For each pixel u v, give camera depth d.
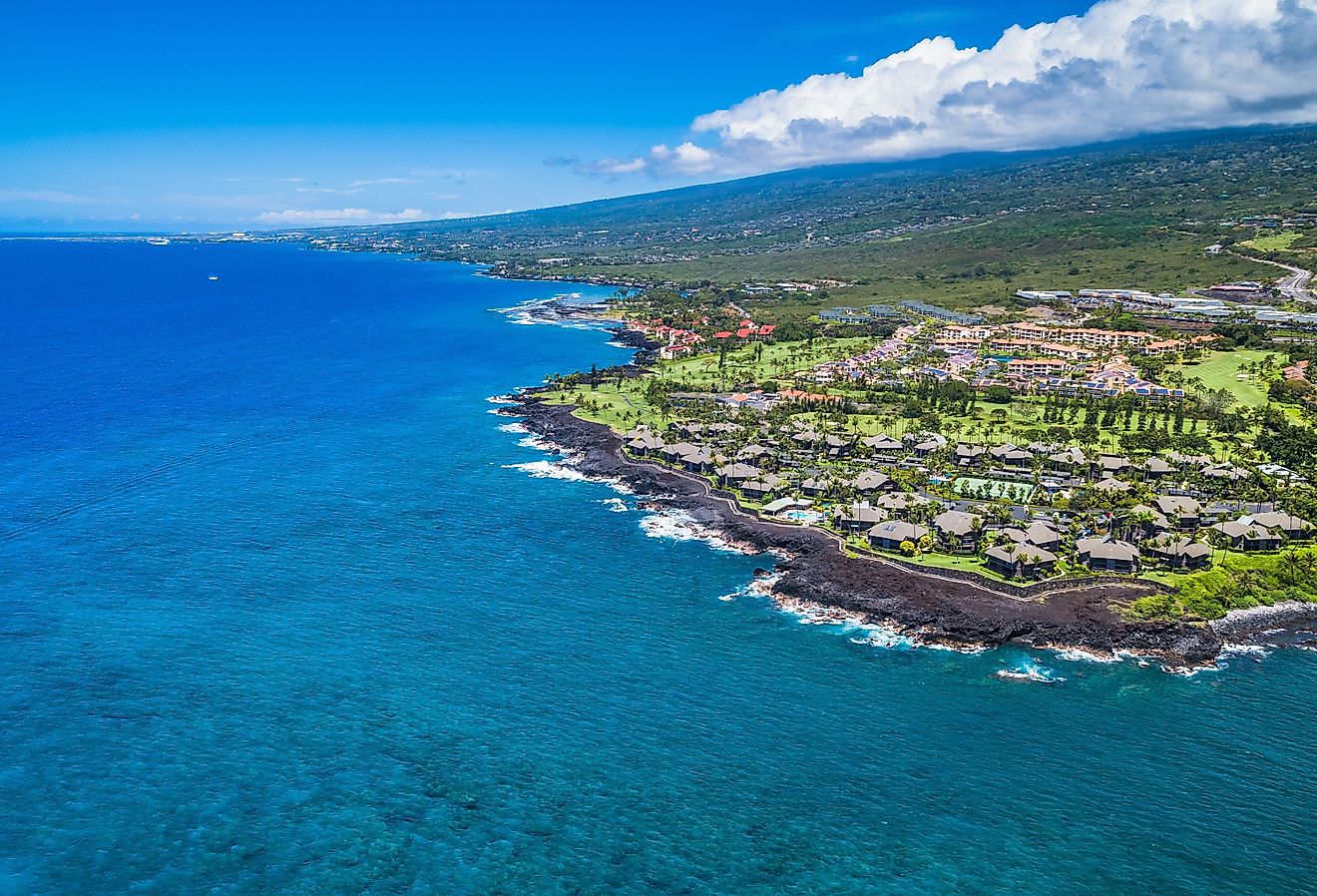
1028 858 94.75
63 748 108.75
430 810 100.19
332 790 102.88
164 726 113.38
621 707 120.25
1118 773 108.38
